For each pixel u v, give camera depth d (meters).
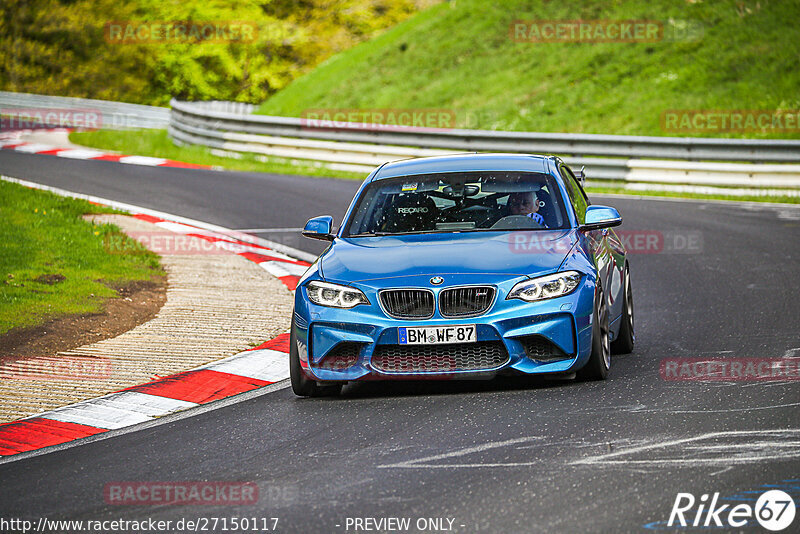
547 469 11.61
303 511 10.69
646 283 27.34
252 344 20.86
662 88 64.50
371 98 76.00
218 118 61.50
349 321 15.96
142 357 19.77
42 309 23.11
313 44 113.31
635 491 10.67
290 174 53.09
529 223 17.83
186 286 27.00
